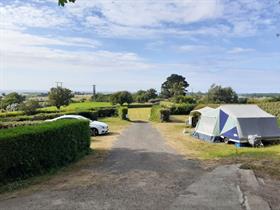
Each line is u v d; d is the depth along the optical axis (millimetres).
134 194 7195
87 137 13805
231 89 64875
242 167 10055
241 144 18078
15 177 8539
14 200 6895
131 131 25547
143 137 21203
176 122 38562
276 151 14719
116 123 34500
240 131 18422
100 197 6980
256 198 6812
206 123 21375
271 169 9711
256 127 18922
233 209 6195
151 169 10102
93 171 9914
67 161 11266
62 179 8828
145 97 83250
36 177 9039
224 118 20000
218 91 64250
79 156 12562
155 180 8539
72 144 11805
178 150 15156
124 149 15336
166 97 97875
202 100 65000
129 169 10148
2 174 8070
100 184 8156
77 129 12453
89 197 6988
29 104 41094
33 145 9148
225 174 9141
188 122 33156
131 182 8328
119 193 7281
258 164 10531
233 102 63125
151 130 26922
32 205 6484
